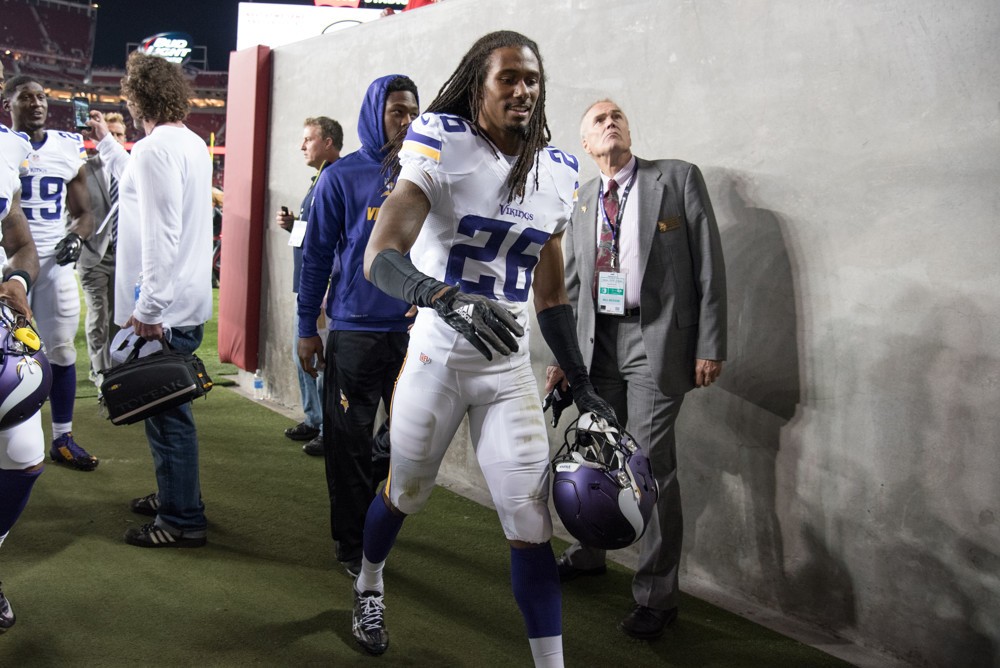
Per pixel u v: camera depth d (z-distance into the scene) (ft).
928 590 7.88
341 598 9.01
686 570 10.05
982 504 7.45
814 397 8.63
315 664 7.68
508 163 6.37
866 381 8.21
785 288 8.79
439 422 6.71
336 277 9.14
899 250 7.88
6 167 7.88
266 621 8.40
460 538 10.77
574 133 10.89
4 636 7.79
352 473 9.29
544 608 6.46
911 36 7.63
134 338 9.94
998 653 7.42
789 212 8.68
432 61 13.00
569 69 10.89
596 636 8.50
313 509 11.53
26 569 9.18
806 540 8.82
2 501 7.68
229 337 18.28
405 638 8.23
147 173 9.20
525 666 7.83
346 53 14.82
